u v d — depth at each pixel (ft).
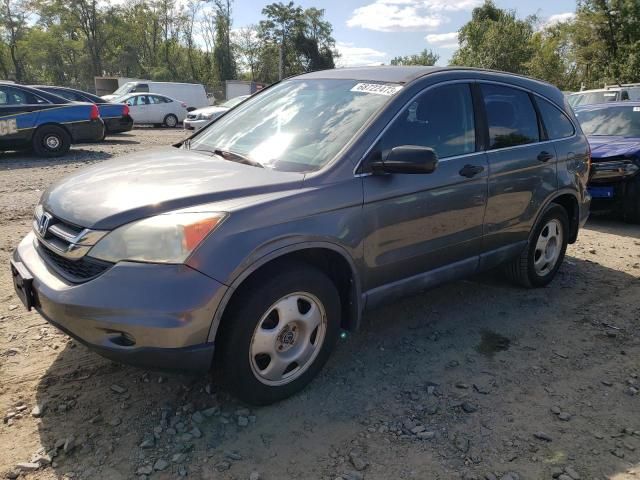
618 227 24.59
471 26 161.27
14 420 9.39
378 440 9.22
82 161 39.55
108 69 222.69
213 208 8.84
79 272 8.91
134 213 8.69
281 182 9.77
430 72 12.47
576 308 15.02
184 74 234.58
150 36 232.53
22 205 24.50
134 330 8.21
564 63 135.03
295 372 10.18
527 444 9.21
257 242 8.89
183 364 8.57
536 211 14.89
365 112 11.30
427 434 9.36
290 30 234.99
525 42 141.59
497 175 13.26
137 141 56.03
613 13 118.01
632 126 27.12
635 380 11.36
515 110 14.40
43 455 8.53
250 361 9.32
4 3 206.28
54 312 8.80
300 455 8.80
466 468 8.60
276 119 12.41
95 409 9.76
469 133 12.88
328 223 9.86
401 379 11.12
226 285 8.58
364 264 10.71
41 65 214.48
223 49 228.84
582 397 10.69
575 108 31.04
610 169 24.03
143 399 10.11
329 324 10.39
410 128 11.54
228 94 142.20
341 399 10.35
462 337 13.07
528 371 11.62
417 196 11.35
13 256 10.62
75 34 217.56
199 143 13.05
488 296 15.65
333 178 10.13
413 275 11.94
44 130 40.81
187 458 8.64
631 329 13.79
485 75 13.75
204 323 8.48
